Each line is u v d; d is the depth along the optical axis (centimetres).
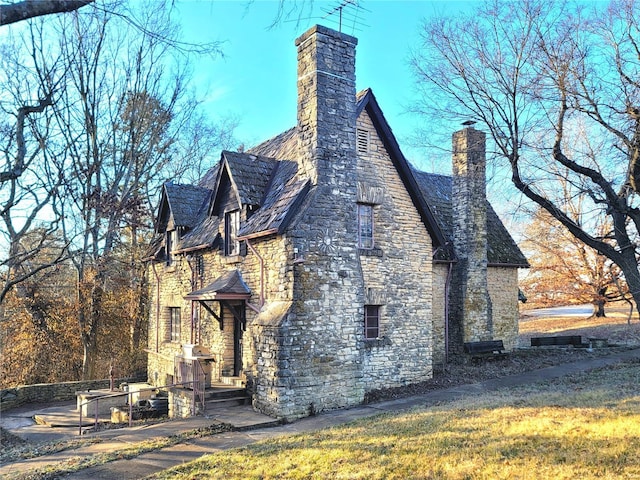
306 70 1381
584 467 665
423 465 734
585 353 2025
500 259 2086
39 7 550
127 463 893
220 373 1545
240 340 1526
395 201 1559
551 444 763
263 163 1580
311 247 1282
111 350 2689
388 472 725
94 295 2488
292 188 1375
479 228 1938
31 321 2456
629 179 1421
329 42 1372
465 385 1506
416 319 1570
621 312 3775
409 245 1579
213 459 875
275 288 1302
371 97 1504
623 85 1399
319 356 1262
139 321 2752
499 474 671
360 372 1339
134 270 2766
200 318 1711
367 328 1485
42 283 2456
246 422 1155
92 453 970
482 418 958
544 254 3553
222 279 1492
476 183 1950
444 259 1838
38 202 1831
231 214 1590
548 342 2309
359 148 1494
